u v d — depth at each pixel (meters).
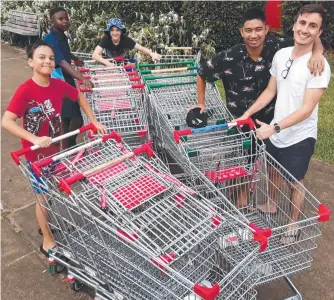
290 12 7.85
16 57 9.66
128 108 4.48
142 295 2.87
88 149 3.34
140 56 7.78
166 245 2.66
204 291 2.35
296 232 3.04
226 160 3.61
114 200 2.88
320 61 3.16
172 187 3.05
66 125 5.01
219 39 8.49
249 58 3.71
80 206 2.85
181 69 4.97
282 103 3.44
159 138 4.56
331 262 3.68
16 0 11.84
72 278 3.36
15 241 3.96
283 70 3.37
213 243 2.91
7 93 7.35
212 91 4.62
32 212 4.34
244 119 3.52
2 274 3.60
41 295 3.41
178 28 8.63
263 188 3.61
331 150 5.29
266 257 3.03
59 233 3.45
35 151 3.43
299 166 3.48
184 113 4.38
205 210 2.90
